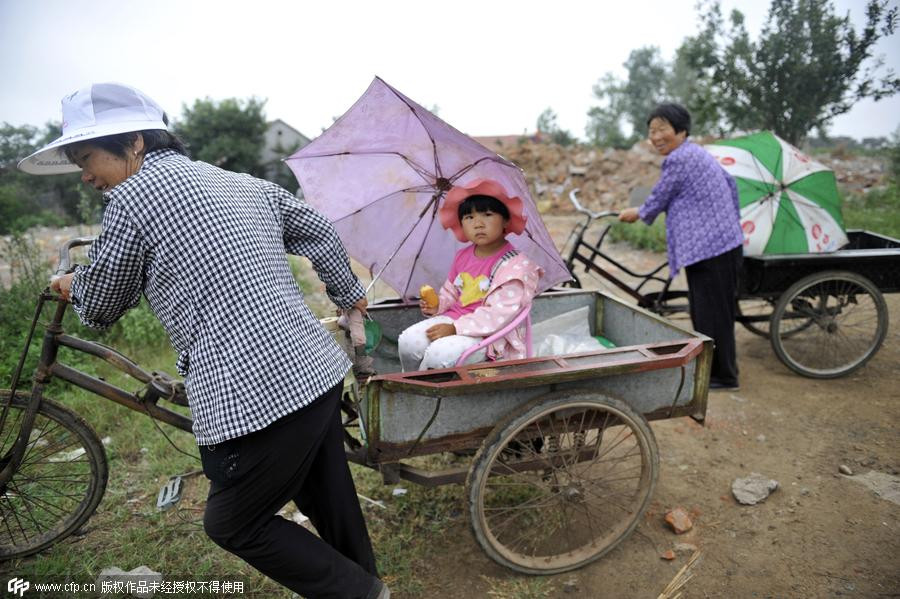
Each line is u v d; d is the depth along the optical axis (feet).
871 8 24.59
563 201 50.60
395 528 9.27
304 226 6.49
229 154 114.42
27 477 8.87
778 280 13.26
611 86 177.78
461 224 9.07
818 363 14.89
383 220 9.81
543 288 9.73
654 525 9.31
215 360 5.53
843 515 9.34
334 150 8.93
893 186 40.40
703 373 8.18
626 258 28.22
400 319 10.33
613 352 7.70
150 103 6.07
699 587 8.05
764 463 10.87
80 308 5.84
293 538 6.23
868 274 13.43
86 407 12.72
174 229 5.39
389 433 7.17
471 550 8.80
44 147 5.84
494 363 7.29
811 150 59.67
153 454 11.13
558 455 8.14
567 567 8.20
